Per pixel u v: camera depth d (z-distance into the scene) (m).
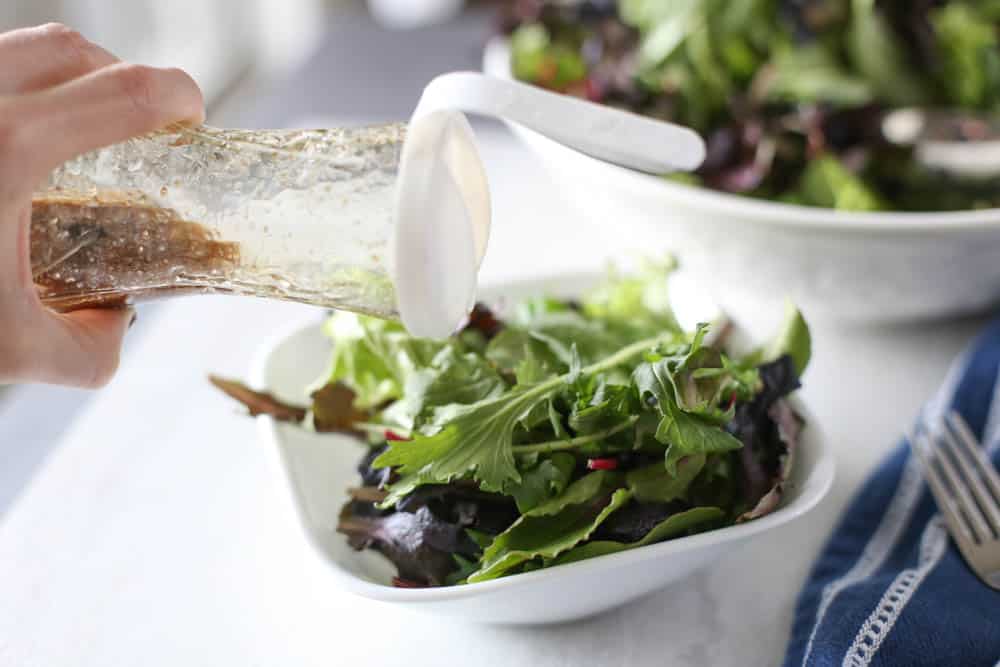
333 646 0.53
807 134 0.82
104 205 0.44
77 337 0.45
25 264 0.41
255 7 1.79
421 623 0.54
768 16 0.88
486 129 1.09
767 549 0.58
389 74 1.26
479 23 1.47
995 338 0.67
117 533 0.60
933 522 0.57
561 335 0.56
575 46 0.98
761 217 0.65
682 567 0.49
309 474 0.57
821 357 0.73
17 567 0.57
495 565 0.46
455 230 0.43
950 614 0.50
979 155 0.79
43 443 0.69
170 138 0.44
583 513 0.49
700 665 0.52
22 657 0.53
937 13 0.87
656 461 0.51
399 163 0.43
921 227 0.63
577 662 0.52
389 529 0.50
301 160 0.44
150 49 1.50
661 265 0.61
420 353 0.55
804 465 0.53
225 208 0.45
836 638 0.49
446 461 0.48
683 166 0.42
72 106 0.40
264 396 0.56
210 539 0.59
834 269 0.67
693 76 0.88
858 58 0.88
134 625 0.54
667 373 0.49
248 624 0.54
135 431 0.67
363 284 0.45
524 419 0.49
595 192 0.71
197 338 0.76
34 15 1.17
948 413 0.62
